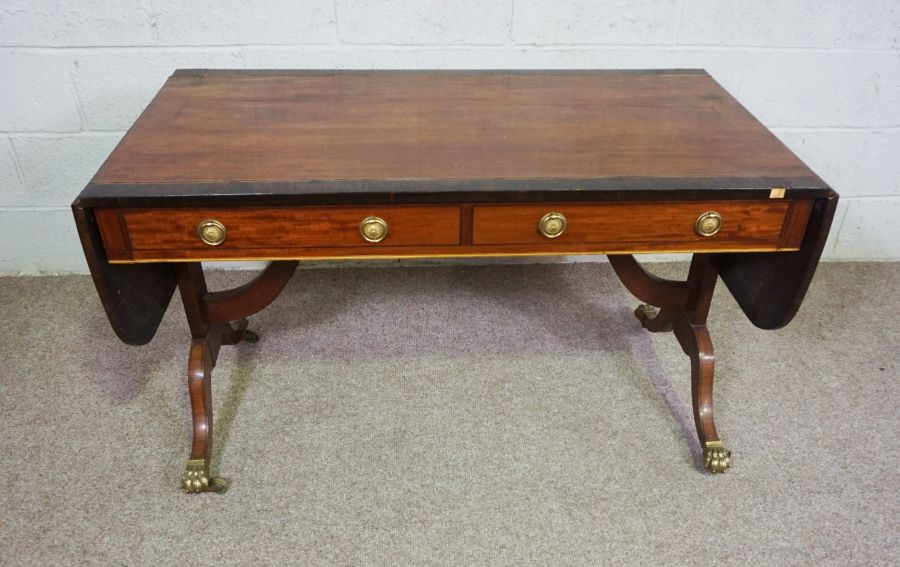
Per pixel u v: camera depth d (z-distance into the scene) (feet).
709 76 5.18
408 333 5.90
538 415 5.15
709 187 3.64
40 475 4.61
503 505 4.49
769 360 5.72
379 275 6.60
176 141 4.00
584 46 5.81
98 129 5.85
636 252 3.93
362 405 5.19
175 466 4.72
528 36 5.73
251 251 3.78
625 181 3.67
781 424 5.13
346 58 5.74
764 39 5.82
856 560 4.21
